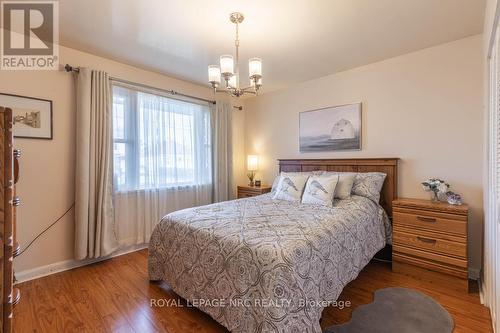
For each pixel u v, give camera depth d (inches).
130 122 118.7
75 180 101.0
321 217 79.7
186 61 114.5
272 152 162.7
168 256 79.7
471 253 93.4
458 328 64.4
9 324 36.1
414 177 107.5
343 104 128.3
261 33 89.8
